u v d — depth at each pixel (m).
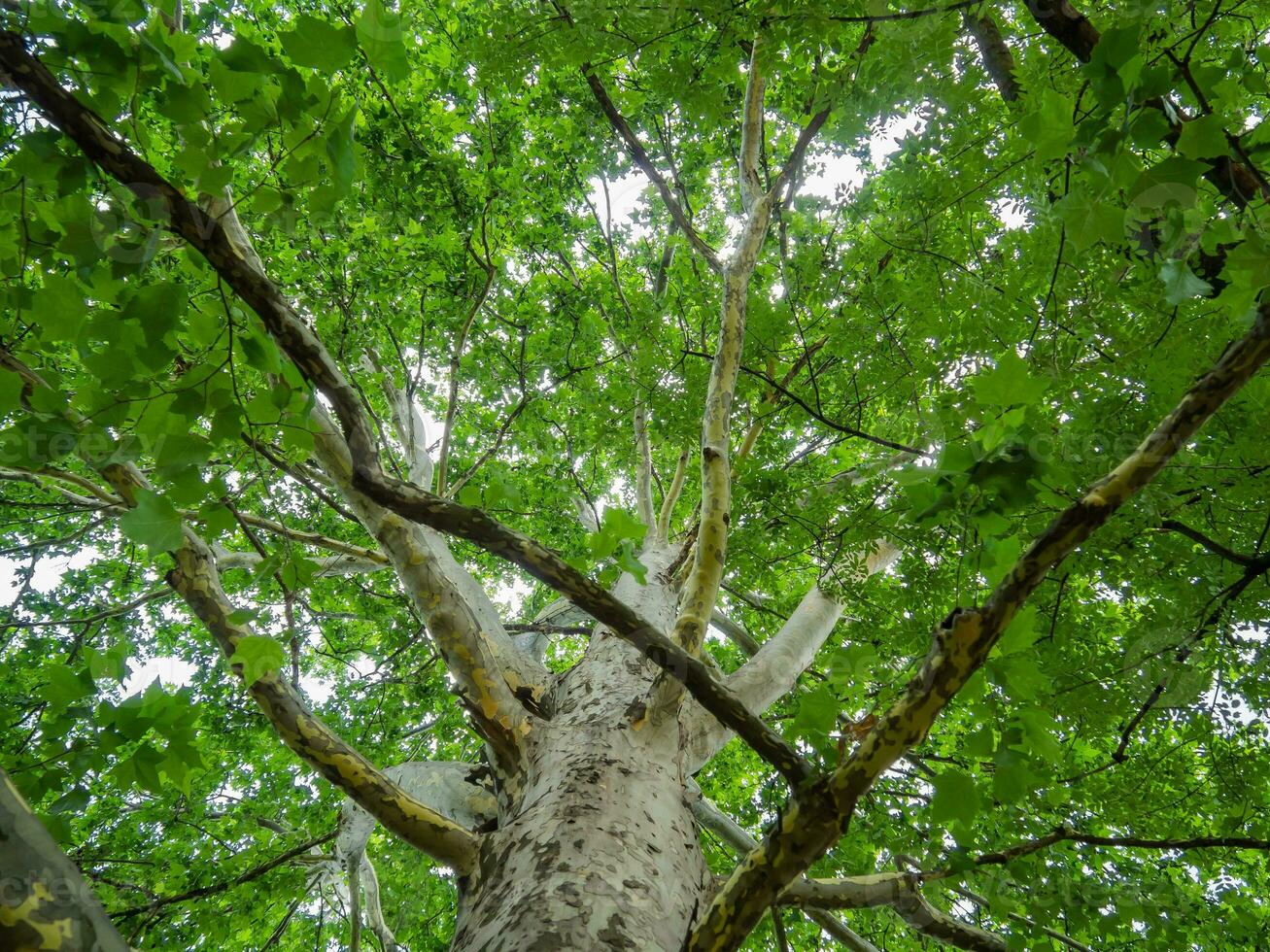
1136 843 2.16
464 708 2.58
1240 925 3.24
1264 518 2.75
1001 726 1.63
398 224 5.37
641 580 1.70
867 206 3.85
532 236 6.88
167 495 1.70
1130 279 2.70
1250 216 1.79
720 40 2.96
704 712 3.05
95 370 1.62
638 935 1.75
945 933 2.61
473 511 1.66
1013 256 3.05
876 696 2.59
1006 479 1.33
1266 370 2.46
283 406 1.75
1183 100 2.02
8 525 5.86
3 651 5.61
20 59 1.37
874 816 3.91
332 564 5.21
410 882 6.42
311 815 6.11
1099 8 2.44
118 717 1.77
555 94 5.76
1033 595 3.12
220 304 1.76
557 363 6.16
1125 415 2.62
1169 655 2.71
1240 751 3.23
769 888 1.47
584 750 2.45
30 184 1.72
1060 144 1.52
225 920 4.36
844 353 3.67
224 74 1.52
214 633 2.23
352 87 5.53
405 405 5.55
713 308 5.11
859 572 3.75
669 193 4.43
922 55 2.54
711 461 2.86
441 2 6.21
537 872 1.92
